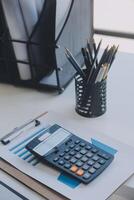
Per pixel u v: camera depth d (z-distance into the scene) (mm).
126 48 1271
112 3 1544
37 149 658
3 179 628
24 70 884
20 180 620
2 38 853
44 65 870
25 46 856
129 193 609
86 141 689
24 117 790
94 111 770
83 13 971
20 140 708
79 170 615
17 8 816
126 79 924
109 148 676
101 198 571
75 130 732
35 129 737
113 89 881
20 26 835
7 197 612
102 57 767
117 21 1446
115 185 593
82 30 985
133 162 640
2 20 828
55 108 819
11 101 858
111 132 727
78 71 771
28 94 885
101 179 604
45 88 887
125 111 793
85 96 754
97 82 747
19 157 663
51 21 815
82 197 573
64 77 895
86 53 787
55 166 626
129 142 694
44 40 840
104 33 1385
